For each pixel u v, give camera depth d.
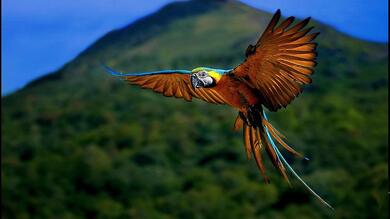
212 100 4.98
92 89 88.69
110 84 88.44
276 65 4.57
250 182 57.50
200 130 69.94
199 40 102.81
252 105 4.83
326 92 81.50
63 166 62.78
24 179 61.00
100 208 57.97
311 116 72.44
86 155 64.00
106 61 96.62
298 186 52.50
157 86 5.11
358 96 81.31
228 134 68.38
